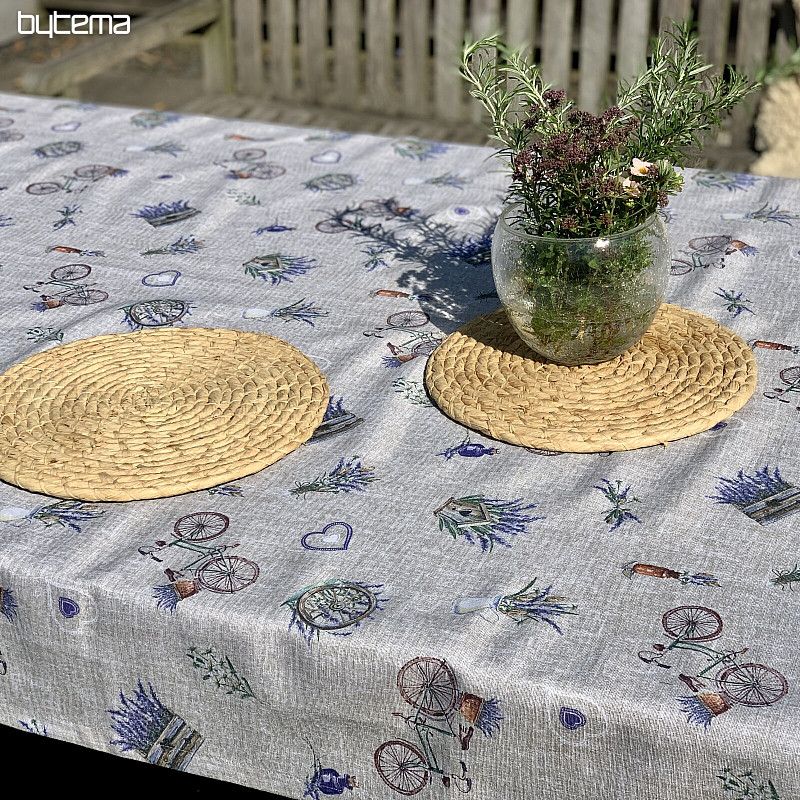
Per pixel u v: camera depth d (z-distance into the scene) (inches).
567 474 48.8
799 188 77.7
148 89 234.5
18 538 45.3
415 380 56.8
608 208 50.9
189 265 70.1
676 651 38.9
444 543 44.7
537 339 54.3
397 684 39.7
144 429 51.6
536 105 52.4
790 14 129.1
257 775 43.8
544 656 38.9
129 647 43.0
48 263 70.8
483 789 40.4
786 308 62.2
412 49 154.6
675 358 55.9
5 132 92.5
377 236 73.3
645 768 37.5
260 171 84.0
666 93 51.2
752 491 47.1
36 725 46.6
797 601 40.9
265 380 55.5
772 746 35.6
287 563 43.8
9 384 55.5
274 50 163.8
